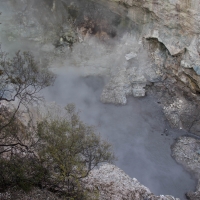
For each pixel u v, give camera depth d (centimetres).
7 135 1162
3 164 1125
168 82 2192
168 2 1881
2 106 1426
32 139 1221
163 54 2178
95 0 2275
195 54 1856
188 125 1995
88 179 1418
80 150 1137
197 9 1742
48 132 1134
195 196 1577
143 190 1478
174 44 1988
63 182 1193
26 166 1136
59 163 1099
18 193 1126
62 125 1157
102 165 1581
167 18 1945
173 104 2120
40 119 1606
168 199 1467
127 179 1533
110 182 1456
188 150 1838
